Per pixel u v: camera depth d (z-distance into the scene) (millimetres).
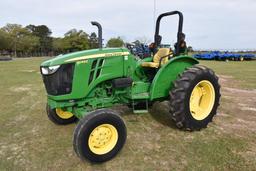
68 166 2986
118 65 3625
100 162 3004
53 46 75250
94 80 3434
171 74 4012
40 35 84625
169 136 3799
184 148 3375
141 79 4152
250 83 8961
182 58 4027
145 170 2857
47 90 3414
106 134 3062
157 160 3076
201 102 4180
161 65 4055
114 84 3604
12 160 3148
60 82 3244
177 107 3711
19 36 66938
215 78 4137
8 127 4363
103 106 3672
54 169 2922
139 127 4207
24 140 3775
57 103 3342
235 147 3373
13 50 64375
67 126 4344
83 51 3445
